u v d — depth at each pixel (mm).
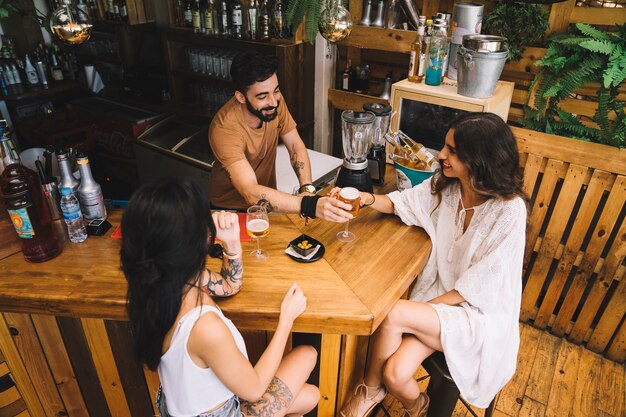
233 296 1493
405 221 1943
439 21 2316
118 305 1457
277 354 1362
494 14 2621
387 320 1676
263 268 1635
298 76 3346
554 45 2539
